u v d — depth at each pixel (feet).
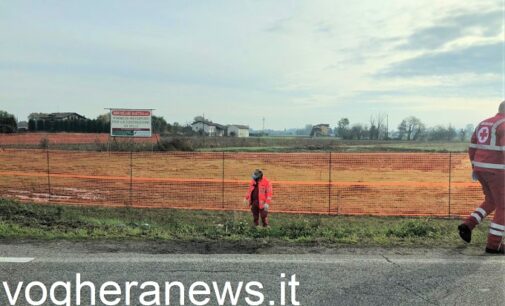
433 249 16.61
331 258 15.20
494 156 16.08
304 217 33.47
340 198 42.83
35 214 27.09
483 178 16.47
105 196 42.01
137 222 27.61
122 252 15.81
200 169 68.54
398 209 37.29
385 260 14.97
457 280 12.96
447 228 22.65
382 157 80.18
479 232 21.38
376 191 46.73
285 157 82.28
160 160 80.94
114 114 85.30
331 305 11.10
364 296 11.69
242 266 14.20
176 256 15.30
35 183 49.55
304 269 13.92
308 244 17.35
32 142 134.10
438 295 11.80
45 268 13.82
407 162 77.20
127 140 97.40
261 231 19.97
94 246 16.65
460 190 47.11
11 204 30.78
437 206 38.63
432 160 78.64
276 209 37.42
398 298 11.56
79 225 22.22
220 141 165.27
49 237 17.99
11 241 17.22
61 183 50.08
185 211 35.27
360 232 20.27
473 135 17.37
